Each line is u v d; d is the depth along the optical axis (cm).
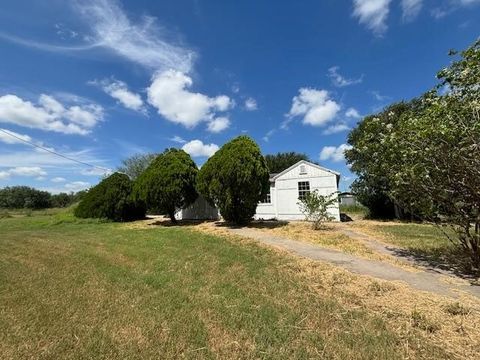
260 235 1091
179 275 595
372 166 778
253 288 510
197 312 413
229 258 723
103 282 557
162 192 1548
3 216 3061
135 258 769
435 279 548
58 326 373
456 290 489
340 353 309
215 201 1427
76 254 835
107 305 443
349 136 2067
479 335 344
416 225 1420
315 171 1845
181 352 315
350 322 379
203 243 938
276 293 484
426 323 367
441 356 304
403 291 483
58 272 636
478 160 535
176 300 459
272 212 1930
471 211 606
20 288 524
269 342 331
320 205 1291
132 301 459
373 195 1958
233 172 1312
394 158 677
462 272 594
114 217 2008
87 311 420
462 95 596
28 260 764
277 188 1933
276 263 675
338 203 1748
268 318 390
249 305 434
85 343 331
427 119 599
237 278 568
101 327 370
